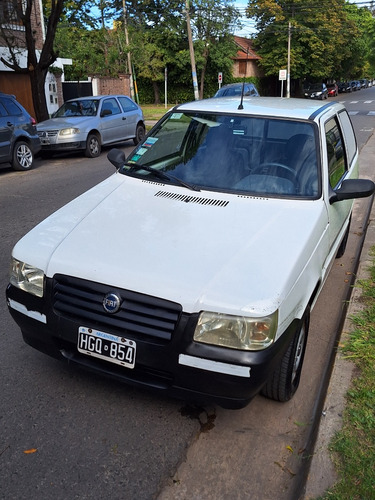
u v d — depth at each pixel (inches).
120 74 1212.5
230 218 134.7
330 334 176.4
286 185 150.4
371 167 459.2
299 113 168.1
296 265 118.9
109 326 113.3
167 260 116.3
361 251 232.8
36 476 107.2
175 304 107.7
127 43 1280.8
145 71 1663.4
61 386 137.6
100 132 569.0
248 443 121.0
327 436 114.4
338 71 2507.4
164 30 1598.2
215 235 126.1
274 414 132.2
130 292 111.2
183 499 104.0
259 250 120.7
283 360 126.0
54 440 117.7
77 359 121.0
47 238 129.3
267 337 106.2
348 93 2566.4
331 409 123.1
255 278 111.3
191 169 158.9
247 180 152.7
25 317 124.7
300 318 123.3
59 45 1086.4
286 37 1903.3
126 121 618.8
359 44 2413.9
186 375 108.8
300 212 141.3
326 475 103.7
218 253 118.7
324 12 1952.5
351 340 153.4
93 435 119.7
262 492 106.8
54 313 119.2
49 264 120.4
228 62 1750.7
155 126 182.1
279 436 124.0
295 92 2177.7
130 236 126.0
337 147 185.3
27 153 478.3
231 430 124.9
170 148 169.2
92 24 750.5
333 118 187.5
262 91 2137.1
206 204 142.0
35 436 118.7
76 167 497.4
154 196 147.3
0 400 131.4
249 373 105.2
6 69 732.0
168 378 112.2
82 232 129.5
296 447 120.5
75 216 138.9
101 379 141.0
